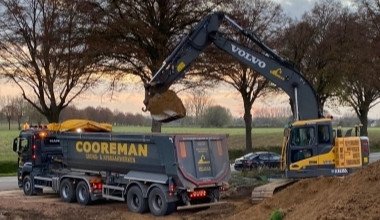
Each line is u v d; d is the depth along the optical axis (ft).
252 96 141.90
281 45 132.87
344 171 59.36
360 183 38.14
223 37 63.46
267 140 199.62
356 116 193.16
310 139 60.90
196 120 277.85
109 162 64.18
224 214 55.47
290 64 62.54
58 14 105.50
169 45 94.58
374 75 133.80
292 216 40.37
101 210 62.39
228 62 98.32
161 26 94.89
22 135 79.36
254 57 62.90
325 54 138.82
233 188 69.00
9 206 65.62
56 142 76.84
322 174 60.13
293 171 61.26
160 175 58.65
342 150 59.62
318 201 40.24
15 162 131.23
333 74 141.69
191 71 99.09
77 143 68.54
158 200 58.29
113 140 63.31
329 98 166.50
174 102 60.13
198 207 59.11
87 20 95.55
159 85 61.87
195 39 63.00
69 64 104.63
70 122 75.61
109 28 94.02
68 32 101.14
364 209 34.30
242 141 194.18
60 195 70.74
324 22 142.61
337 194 38.83
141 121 266.36
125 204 67.05
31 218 57.57
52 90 110.83
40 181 75.31
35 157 76.28
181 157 57.16
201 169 58.54
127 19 92.68
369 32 132.77
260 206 50.26
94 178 66.33
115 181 64.75
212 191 60.29
